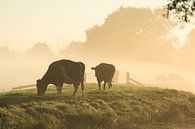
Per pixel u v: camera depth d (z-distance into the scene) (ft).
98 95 95.76
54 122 73.00
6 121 70.03
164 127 83.61
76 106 83.35
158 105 98.17
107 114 81.35
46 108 77.97
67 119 76.95
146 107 94.38
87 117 78.69
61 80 93.81
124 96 99.30
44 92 93.50
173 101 104.17
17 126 69.36
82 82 94.84
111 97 95.96
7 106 77.10
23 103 79.61
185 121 92.73
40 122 70.79
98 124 77.71
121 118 83.41
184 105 103.14
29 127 69.72
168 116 92.58
